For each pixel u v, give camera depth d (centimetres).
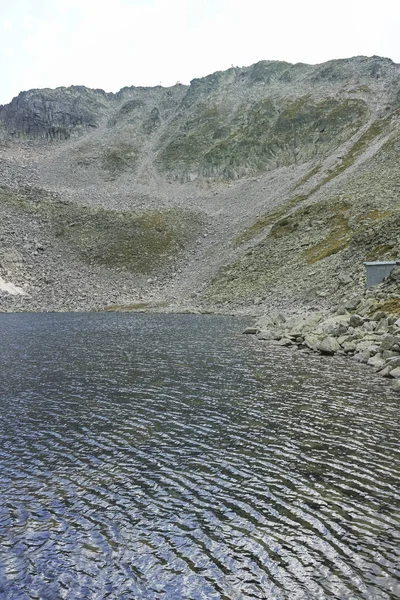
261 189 16238
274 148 19062
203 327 6550
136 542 1339
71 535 1380
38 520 1463
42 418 2461
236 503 1539
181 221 14838
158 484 1692
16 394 2953
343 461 1839
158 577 1191
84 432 2241
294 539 1330
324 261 8394
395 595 1096
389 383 3044
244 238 12006
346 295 6303
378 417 2356
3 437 2188
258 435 2147
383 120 17150
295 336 4862
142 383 3197
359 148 15338
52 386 3150
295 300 7506
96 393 2950
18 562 1260
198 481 1705
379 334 4209
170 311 9425
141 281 12138
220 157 19925
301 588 1134
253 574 1191
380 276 5828
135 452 1989
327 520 1421
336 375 3303
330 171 14362
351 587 1129
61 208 15475
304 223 10744
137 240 13738
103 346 4894
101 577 1196
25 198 15812
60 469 1833
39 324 7406
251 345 4803
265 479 1703
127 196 17700
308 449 1969
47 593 1141
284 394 2831
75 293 11512
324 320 5325
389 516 1433
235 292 9431
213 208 15988
